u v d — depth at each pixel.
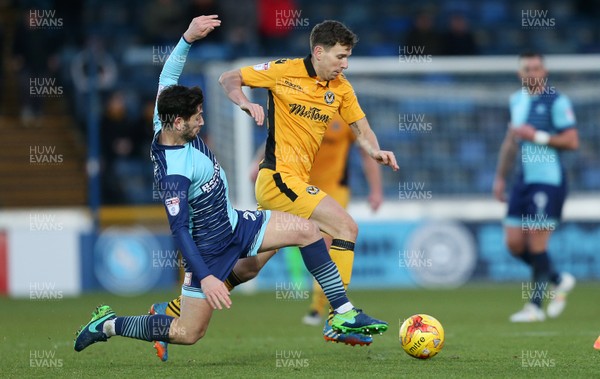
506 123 63.88
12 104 77.62
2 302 51.94
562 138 39.44
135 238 58.78
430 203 62.59
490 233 60.34
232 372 23.84
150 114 69.81
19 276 57.44
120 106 69.69
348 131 37.62
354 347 30.20
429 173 63.00
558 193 40.03
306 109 28.06
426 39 70.06
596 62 60.06
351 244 27.36
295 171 28.33
